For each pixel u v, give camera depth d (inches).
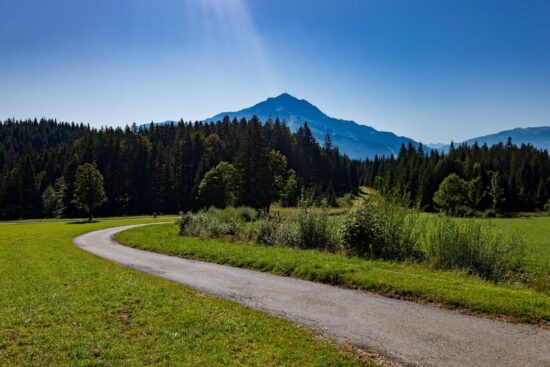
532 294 449.1
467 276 571.8
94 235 1566.2
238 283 565.0
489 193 3772.1
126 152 4854.8
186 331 357.4
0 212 4288.9
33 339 337.4
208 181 3939.5
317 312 419.2
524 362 288.7
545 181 4495.6
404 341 333.4
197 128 6156.5
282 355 308.3
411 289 470.3
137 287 527.2
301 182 4101.9
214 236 1189.7
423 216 765.3
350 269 579.5
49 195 4296.3
